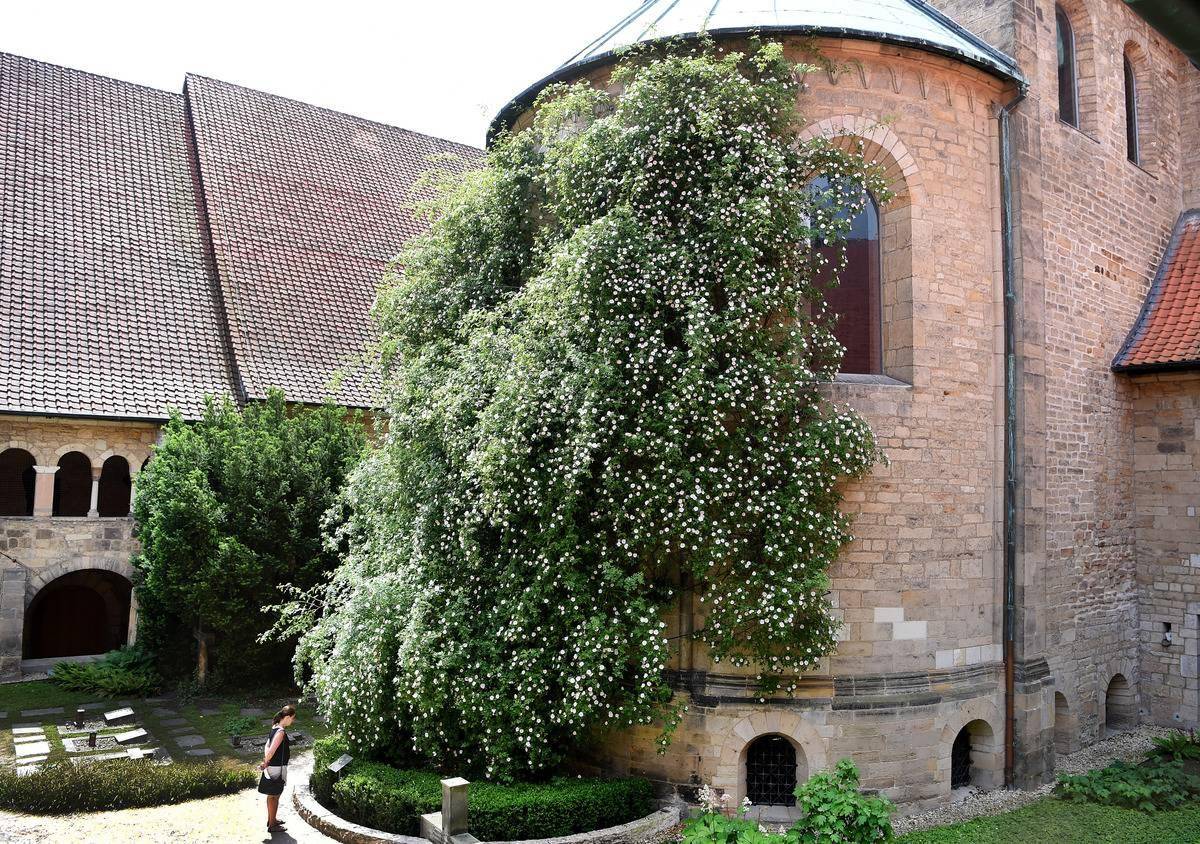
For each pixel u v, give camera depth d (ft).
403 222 90.02
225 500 56.08
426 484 36.91
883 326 36.91
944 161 37.19
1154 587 48.65
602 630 31.17
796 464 32.04
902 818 33.63
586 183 34.91
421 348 42.24
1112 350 47.91
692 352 30.83
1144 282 51.21
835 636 33.78
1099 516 46.16
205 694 58.23
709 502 31.71
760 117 34.14
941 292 36.73
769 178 32.45
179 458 57.11
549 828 30.55
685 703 33.04
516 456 32.37
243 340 70.69
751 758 34.63
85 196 75.97
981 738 37.35
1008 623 37.55
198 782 37.99
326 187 88.28
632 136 33.73
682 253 32.07
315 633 39.01
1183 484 47.73
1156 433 48.78
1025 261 38.93
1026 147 39.50
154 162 83.30
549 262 35.65
